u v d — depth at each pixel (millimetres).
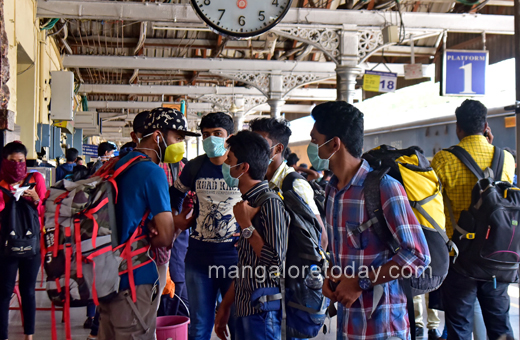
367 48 9930
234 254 2803
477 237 2631
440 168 2877
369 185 1758
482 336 3182
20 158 3252
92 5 8539
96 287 1913
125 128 27344
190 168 2934
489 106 10258
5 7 6238
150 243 2125
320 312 2178
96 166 4531
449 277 2783
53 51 10961
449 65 9477
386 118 14406
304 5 11422
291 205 2230
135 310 2029
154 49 15680
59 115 9633
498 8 12367
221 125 2875
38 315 4523
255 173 2227
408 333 1796
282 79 14422
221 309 2393
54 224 1939
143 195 2072
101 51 14750
